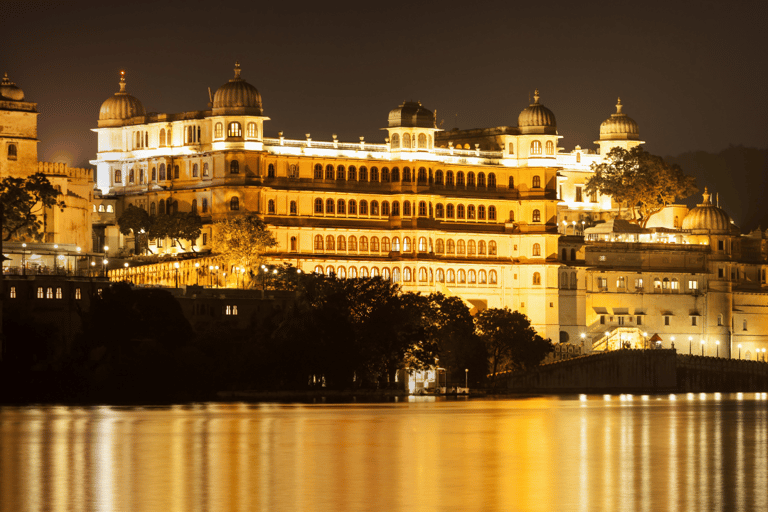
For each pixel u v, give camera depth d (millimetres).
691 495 110188
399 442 149875
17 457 133625
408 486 114938
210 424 167625
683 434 161500
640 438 156375
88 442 146250
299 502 106438
